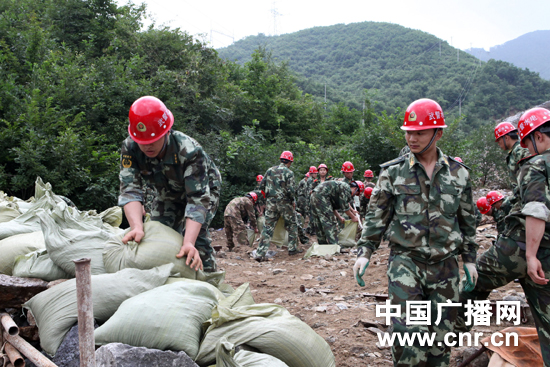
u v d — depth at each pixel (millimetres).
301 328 2369
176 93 15305
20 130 8984
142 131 2727
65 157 9109
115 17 16484
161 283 2594
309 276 6078
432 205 2506
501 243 2814
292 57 162875
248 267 7234
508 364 2676
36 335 2658
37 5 15289
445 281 2510
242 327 2289
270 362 2115
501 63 82250
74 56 13508
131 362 1962
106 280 2512
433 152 2574
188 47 17453
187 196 3031
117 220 4418
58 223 3012
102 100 11695
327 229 8172
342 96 66812
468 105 73500
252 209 9484
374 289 5125
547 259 2537
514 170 4230
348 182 9328
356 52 155750
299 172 15891
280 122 22969
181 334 2189
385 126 17641
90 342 1683
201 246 3492
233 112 18391
